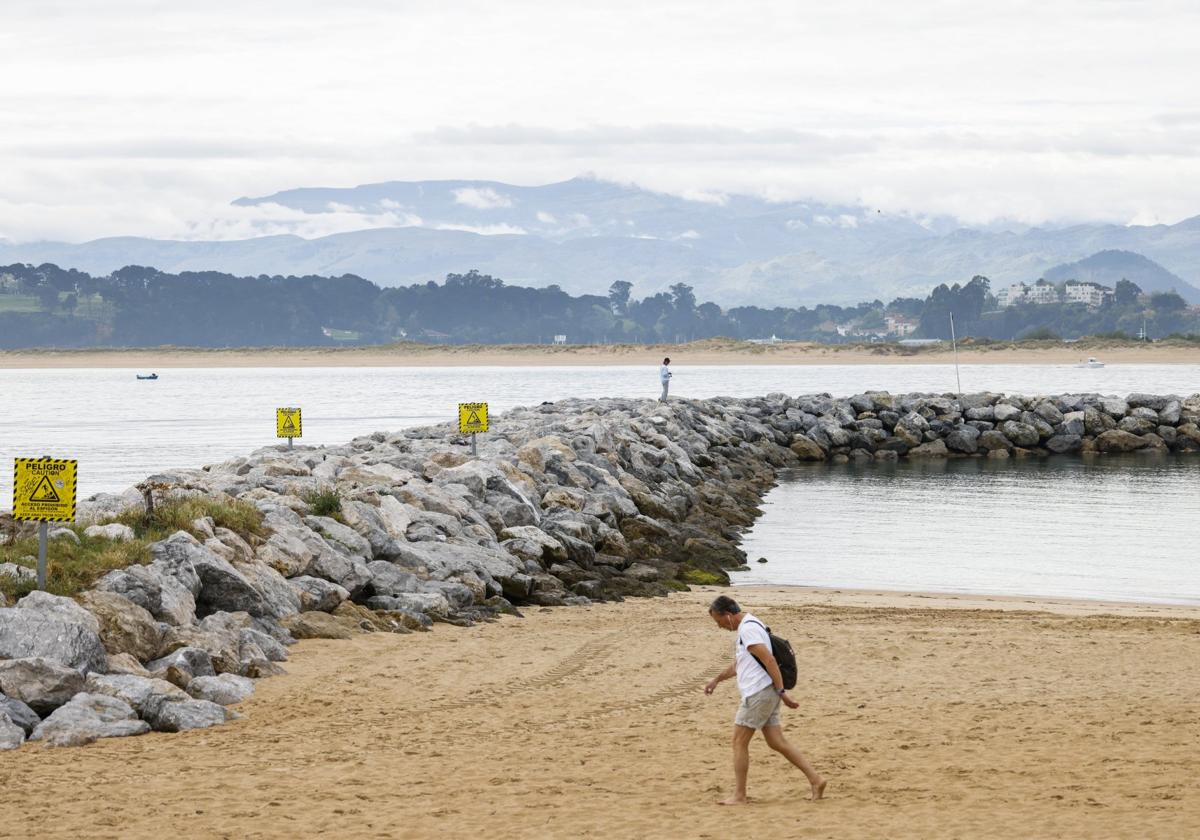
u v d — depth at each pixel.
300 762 21.39
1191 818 17.41
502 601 37.25
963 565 48.53
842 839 16.88
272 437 104.62
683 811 18.56
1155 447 96.06
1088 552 51.44
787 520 61.44
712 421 88.88
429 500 43.19
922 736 23.22
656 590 41.81
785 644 19.06
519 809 18.78
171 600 28.23
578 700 26.20
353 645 30.92
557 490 50.16
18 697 23.20
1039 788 19.39
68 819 18.19
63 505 27.09
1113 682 27.83
